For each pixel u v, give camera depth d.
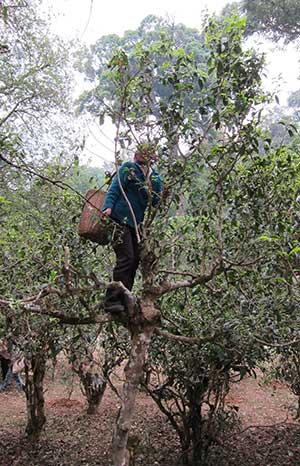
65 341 4.99
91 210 3.59
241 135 3.42
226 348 4.33
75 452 6.82
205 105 3.37
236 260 3.86
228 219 3.99
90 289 3.45
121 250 3.62
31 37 9.30
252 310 4.16
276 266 3.57
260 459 6.48
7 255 3.95
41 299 3.89
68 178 5.42
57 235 4.28
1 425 8.10
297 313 4.20
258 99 3.36
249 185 3.80
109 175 3.73
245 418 8.32
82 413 8.59
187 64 3.38
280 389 10.18
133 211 3.61
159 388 5.97
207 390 6.11
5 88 8.95
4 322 4.36
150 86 3.37
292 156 3.94
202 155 3.52
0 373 10.91
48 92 9.53
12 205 5.50
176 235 3.89
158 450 6.56
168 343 5.22
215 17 3.40
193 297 4.90
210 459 6.33
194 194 3.89
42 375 6.92
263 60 3.35
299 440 7.30
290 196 3.81
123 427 3.46
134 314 3.54
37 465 6.36
